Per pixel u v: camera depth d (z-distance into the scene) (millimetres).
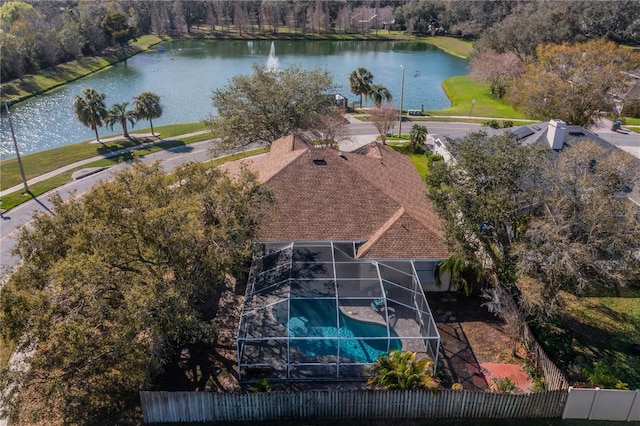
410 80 113688
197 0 177250
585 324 28469
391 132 70625
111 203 23031
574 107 61281
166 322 21328
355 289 27516
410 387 21531
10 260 35688
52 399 19875
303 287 27156
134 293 20328
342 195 33188
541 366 24438
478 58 100188
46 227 25000
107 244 21984
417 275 30375
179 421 21531
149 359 20328
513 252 24359
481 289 29156
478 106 87438
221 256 23234
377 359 23703
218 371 24875
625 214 23766
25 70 102000
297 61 131750
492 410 21609
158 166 28875
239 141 50906
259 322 25734
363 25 176500
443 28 172000
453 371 24844
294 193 33062
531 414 21641
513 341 26906
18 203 45719
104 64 121438
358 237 31141
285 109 50312
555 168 25922
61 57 114250
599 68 61062
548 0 121438
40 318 19500
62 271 20328
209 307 29953
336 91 100938
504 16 141625
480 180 26172
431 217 33594
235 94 50531
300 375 24484
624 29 114562
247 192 26797
